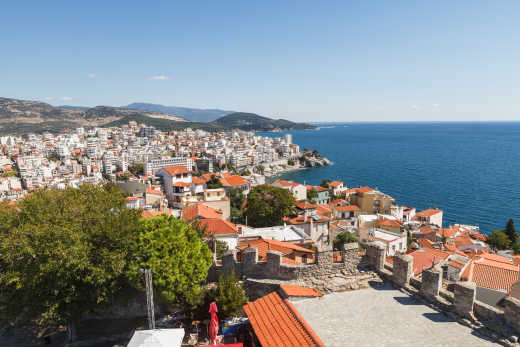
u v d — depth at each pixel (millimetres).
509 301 13445
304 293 17906
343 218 99125
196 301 21281
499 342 13195
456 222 115125
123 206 25953
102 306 22844
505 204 132250
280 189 74125
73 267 19969
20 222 21391
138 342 15609
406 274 18031
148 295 18109
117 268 20516
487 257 35688
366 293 18031
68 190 25281
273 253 21062
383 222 78312
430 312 15781
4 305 21500
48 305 20547
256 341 16562
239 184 138625
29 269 20016
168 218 24000
